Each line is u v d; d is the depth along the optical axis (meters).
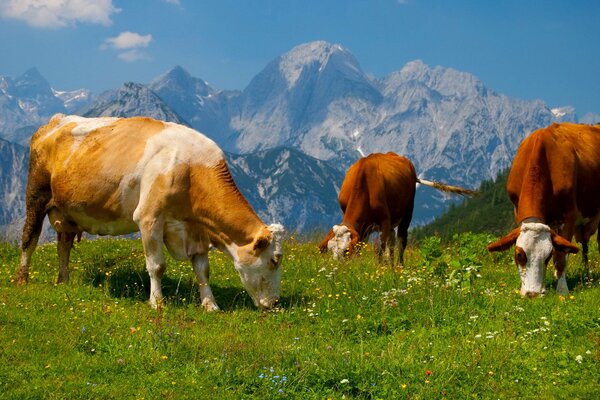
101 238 18.02
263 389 7.70
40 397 7.45
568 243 11.58
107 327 9.94
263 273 11.55
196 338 9.50
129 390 7.70
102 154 12.21
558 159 12.74
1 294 11.66
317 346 9.35
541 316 10.12
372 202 16.91
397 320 10.15
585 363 8.44
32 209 13.16
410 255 18.80
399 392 7.62
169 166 11.62
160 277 11.80
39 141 13.23
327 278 13.37
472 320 10.16
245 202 11.81
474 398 7.64
